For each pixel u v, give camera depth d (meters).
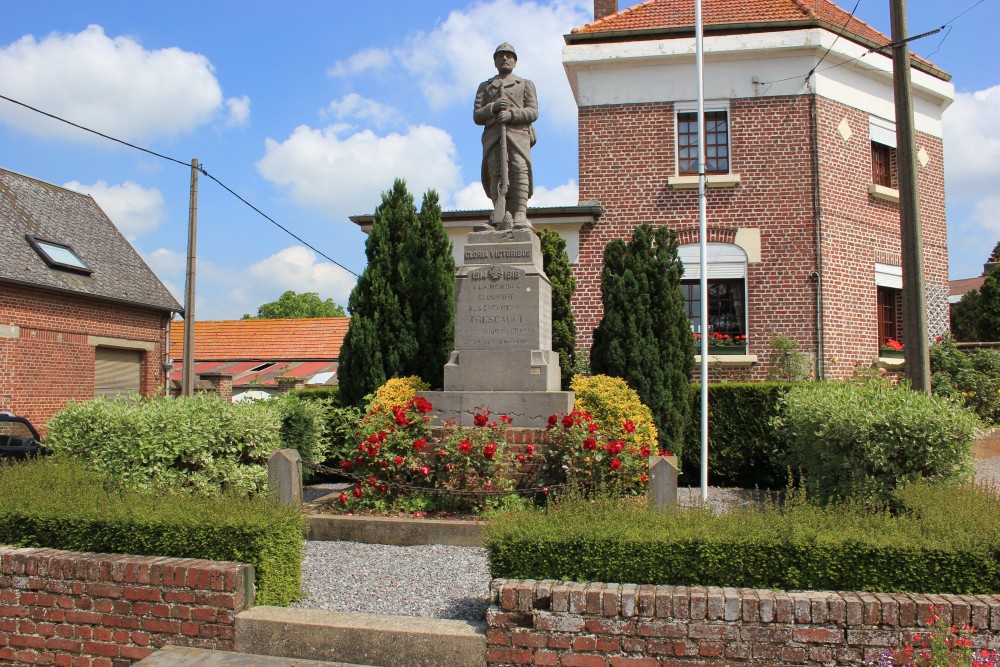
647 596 4.18
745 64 16.36
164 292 24.41
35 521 5.30
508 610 4.33
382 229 12.29
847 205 16.44
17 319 19.08
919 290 9.72
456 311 9.70
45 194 23.66
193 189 19.69
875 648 4.00
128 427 7.78
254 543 4.99
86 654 4.87
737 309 16.28
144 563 4.85
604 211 16.56
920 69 17.78
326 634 4.57
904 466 8.00
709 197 16.33
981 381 14.95
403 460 8.30
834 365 15.83
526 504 8.12
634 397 9.66
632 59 16.48
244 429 8.45
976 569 4.22
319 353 30.86
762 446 11.91
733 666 4.09
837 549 4.32
